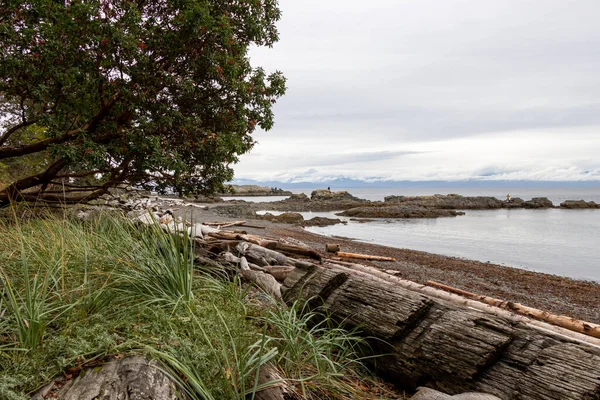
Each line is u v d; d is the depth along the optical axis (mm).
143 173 8812
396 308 3641
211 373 2473
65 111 8023
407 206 43000
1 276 2887
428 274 10461
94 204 9867
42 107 8406
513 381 2795
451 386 3070
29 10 7547
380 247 15961
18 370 2201
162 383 2184
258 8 9195
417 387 3326
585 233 23562
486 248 17578
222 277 5250
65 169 9312
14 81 7273
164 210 15547
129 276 3525
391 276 7480
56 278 3469
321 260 9070
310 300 4320
